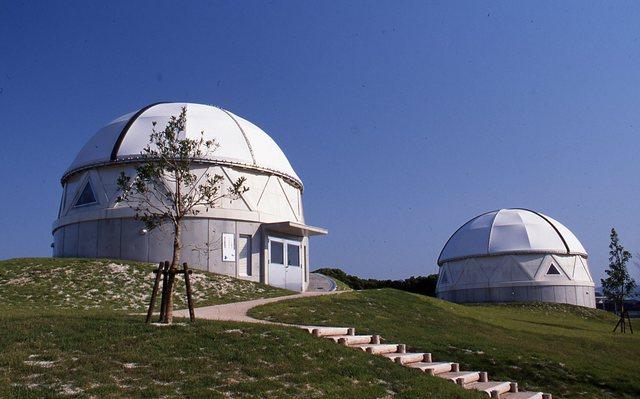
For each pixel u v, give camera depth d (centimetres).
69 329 1472
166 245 3738
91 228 3906
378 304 2934
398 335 2222
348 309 2681
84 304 2623
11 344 1328
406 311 2869
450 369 1736
